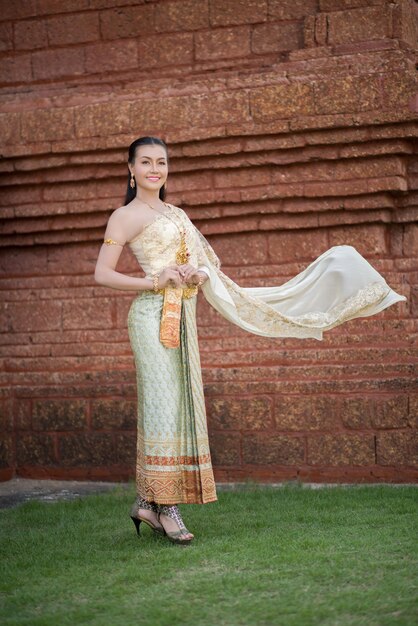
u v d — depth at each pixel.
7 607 4.27
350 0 7.77
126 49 8.43
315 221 7.75
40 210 8.34
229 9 8.14
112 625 3.95
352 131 7.48
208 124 7.81
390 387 7.39
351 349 7.58
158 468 5.29
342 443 7.48
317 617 3.95
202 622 3.97
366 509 6.11
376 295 5.68
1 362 8.47
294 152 7.67
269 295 5.80
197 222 8.04
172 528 5.33
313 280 5.82
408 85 7.31
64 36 8.60
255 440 7.70
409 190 7.59
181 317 5.39
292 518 5.91
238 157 7.82
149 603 4.23
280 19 8.01
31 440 8.35
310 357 7.65
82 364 8.30
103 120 8.09
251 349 7.86
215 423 7.80
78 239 8.36
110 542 5.44
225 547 5.16
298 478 7.59
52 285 8.48
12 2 8.74
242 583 4.44
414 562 4.70
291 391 7.61
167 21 8.31
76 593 4.45
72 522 6.08
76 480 8.21
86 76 8.55
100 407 8.15
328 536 5.35
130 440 8.05
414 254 7.70
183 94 7.96
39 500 7.24
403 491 6.69
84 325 8.36
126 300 8.25
